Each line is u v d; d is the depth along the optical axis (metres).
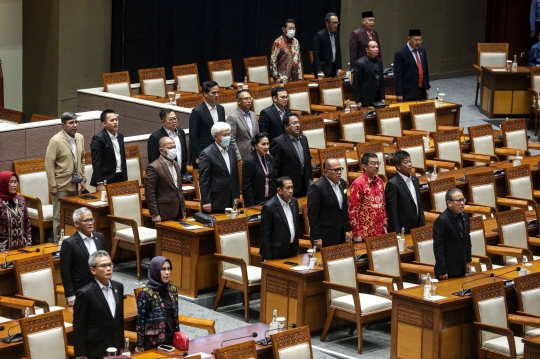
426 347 24.50
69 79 43.88
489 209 33.00
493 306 24.88
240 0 48.84
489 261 28.59
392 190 29.11
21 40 43.06
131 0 44.91
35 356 20.73
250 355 20.95
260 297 27.84
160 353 21.06
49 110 44.03
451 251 26.41
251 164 30.50
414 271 27.22
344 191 28.02
